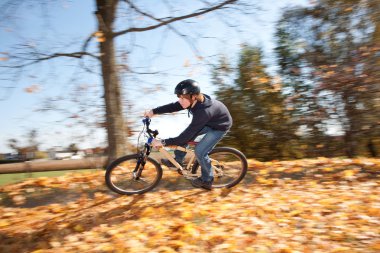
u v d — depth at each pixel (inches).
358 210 175.5
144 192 208.7
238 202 199.3
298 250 140.2
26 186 224.2
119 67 274.5
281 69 466.9
